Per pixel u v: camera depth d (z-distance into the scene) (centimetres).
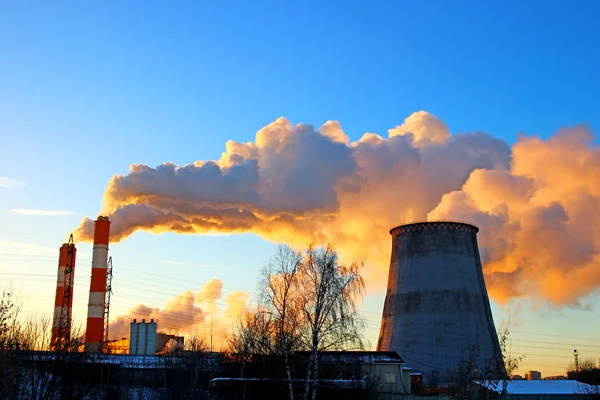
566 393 5572
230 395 4338
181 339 7544
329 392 4369
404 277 7600
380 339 7662
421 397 4941
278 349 4012
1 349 2936
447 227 7612
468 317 7200
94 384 4447
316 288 3938
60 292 7500
